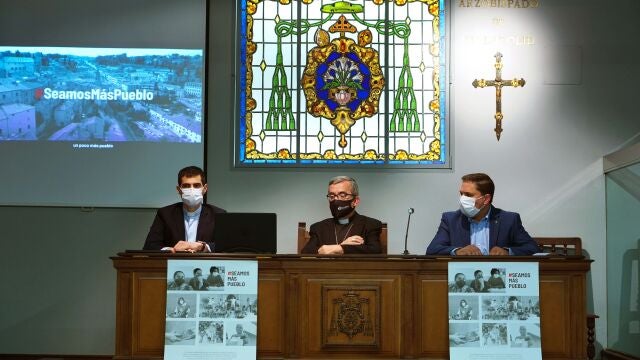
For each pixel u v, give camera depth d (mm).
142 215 5727
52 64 5766
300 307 3855
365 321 3850
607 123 5820
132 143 5727
